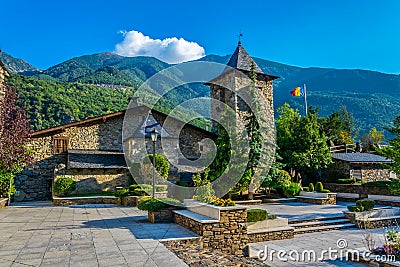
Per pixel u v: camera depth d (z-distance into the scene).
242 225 8.72
